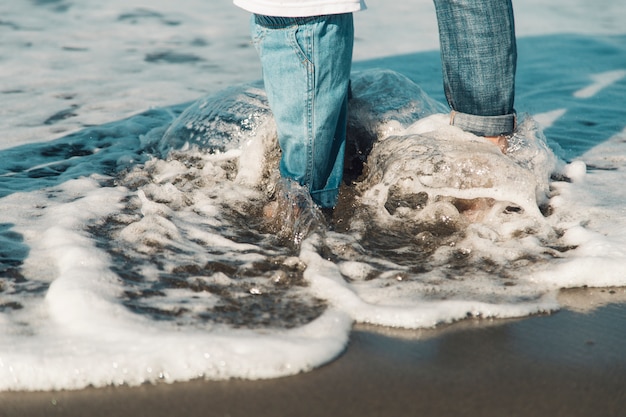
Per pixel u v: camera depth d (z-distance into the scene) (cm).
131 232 267
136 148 366
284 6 249
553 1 759
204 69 509
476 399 185
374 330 215
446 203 285
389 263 254
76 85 466
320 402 183
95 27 611
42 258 248
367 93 344
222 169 331
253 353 197
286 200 277
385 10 709
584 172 333
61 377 189
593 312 228
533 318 223
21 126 393
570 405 183
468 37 278
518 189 285
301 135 270
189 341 199
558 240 271
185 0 718
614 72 514
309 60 257
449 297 231
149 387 188
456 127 298
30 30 593
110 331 204
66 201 300
